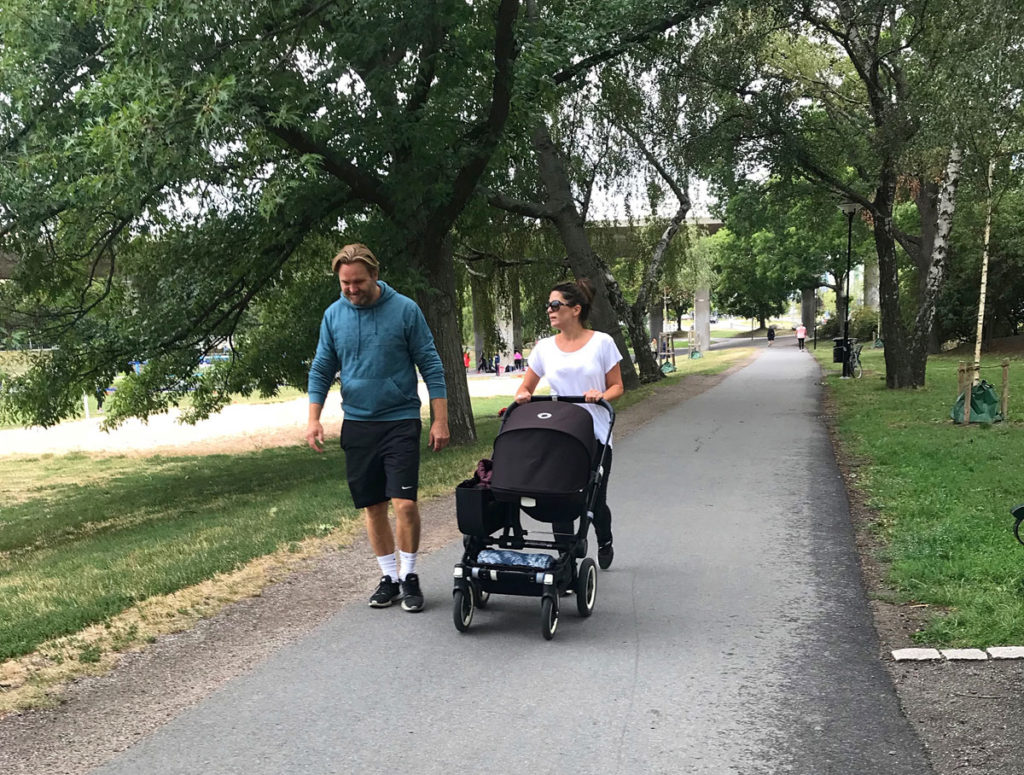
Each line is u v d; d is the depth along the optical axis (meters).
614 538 7.04
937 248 20.36
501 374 52.75
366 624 5.05
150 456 22.28
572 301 5.17
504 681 4.18
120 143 9.91
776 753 3.43
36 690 4.14
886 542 6.70
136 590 5.75
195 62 10.95
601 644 4.67
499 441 4.84
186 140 10.34
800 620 4.99
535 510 4.81
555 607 4.74
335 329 5.11
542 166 22.69
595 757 3.42
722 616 5.09
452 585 5.83
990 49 12.55
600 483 5.32
